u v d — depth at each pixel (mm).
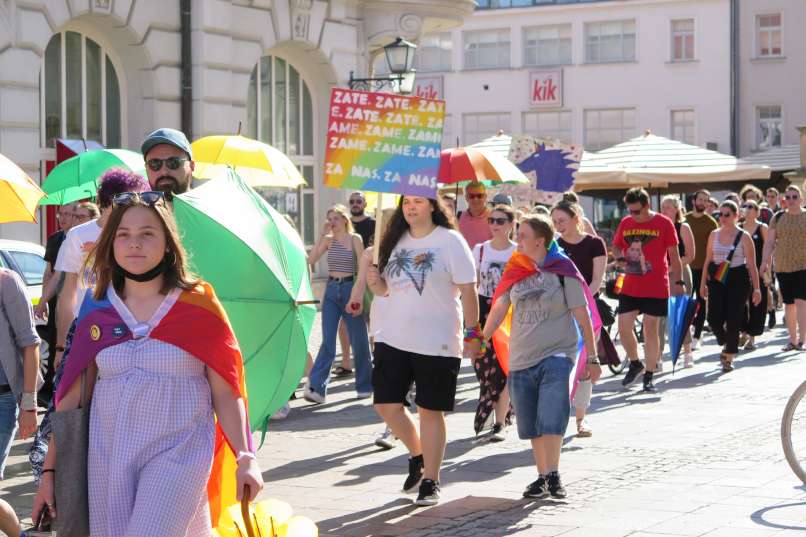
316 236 30344
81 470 5633
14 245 15516
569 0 60750
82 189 14602
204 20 25359
